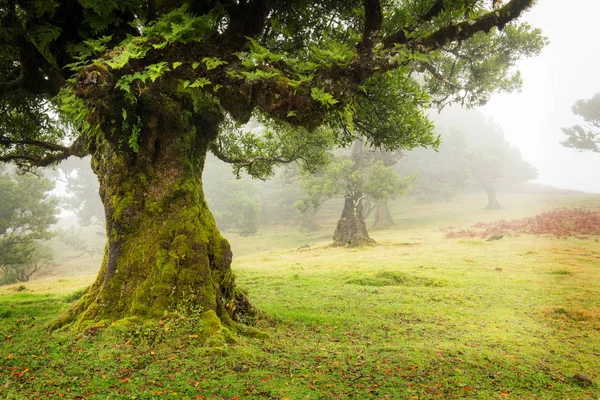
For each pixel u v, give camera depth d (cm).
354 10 801
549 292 1117
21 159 1184
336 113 612
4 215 3238
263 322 819
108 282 704
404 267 1800
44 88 853
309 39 907
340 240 3175
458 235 2992
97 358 534
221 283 736
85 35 715
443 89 1301
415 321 927
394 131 891
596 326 866
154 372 495
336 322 884
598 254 1612
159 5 695
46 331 695
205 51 618
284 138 1158
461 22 623
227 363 530
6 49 854
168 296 663
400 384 502
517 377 576
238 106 674
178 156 755
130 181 736
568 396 518
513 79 1284
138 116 694
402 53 575
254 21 709
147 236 710
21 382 456
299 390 459
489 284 1364
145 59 597
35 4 669
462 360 633
